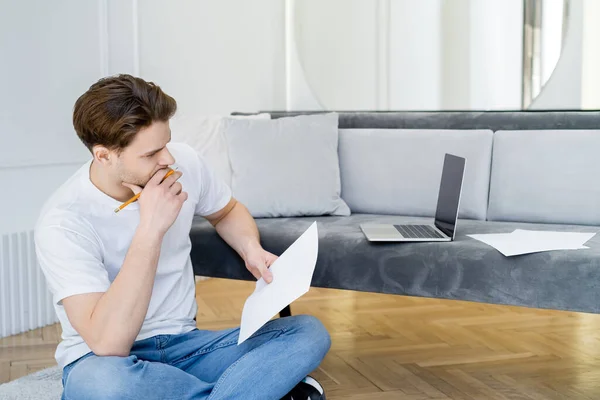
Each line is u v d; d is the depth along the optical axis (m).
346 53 3.93
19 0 2.95
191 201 1.95
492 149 2.86
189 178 1.97
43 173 3.12
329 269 2.35
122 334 1.60
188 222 1.93
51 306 3.12
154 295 1.82
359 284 2.32
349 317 3.16
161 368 1.62
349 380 2.39
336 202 2.92
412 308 3.30
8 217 2.97
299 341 1.72
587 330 2.95
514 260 2.11
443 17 3.60
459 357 2.62
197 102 3.85
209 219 2.17
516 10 3.38
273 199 2.83
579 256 2.04
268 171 2.85
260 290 1.81
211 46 3.92
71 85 3.20
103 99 1.61
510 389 2.29
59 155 3.17
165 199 1.67
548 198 2.71
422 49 3.67
